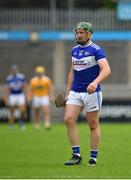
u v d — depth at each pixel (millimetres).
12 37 69938
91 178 19109
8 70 69375
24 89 47344
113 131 42094
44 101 45219
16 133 40500
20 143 32312
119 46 69750
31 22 70938
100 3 79438
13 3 79250
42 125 50656
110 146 30297
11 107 47375
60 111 54656
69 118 21797
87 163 22844
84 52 21594
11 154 26609
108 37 69875
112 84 68812
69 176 19484
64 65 69125
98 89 21641
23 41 70000
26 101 53500
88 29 21516
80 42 21578
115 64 69250
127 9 70312
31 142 32969
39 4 79312
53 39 69812
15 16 71125
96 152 22016
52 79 68938
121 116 53594
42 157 25359
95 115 21688
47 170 20984
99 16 70688
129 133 40062
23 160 24250
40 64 69312
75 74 21781
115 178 19156
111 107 53469
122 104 53594
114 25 70312
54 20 70688
